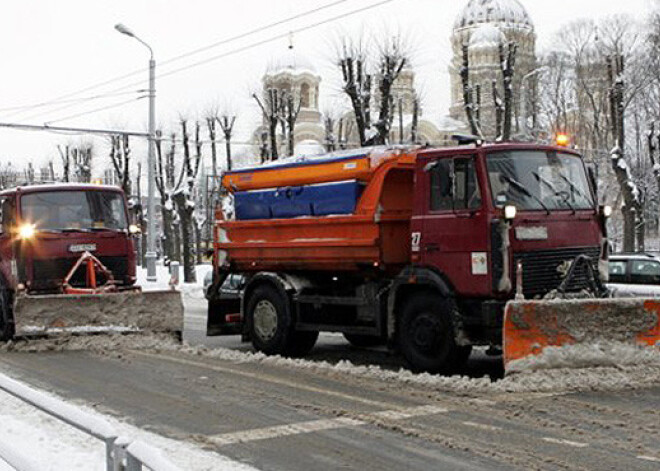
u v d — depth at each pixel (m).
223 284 13.21
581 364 8.91
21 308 12.47
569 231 9.69
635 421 7.18
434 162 9.87
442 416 7.49
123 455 3.61
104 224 14.18
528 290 9.24
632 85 43.38
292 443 6.66
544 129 45.66
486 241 9.20
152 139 28.61
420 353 9.82
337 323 11.22
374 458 6.18
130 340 12.78
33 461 4.30
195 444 6.66
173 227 54.44
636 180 44.97
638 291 14.20
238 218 12.84
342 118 48.03
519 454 6.18
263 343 12.12
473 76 47.44
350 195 10.84
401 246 10.65
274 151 38.59
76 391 9.11
